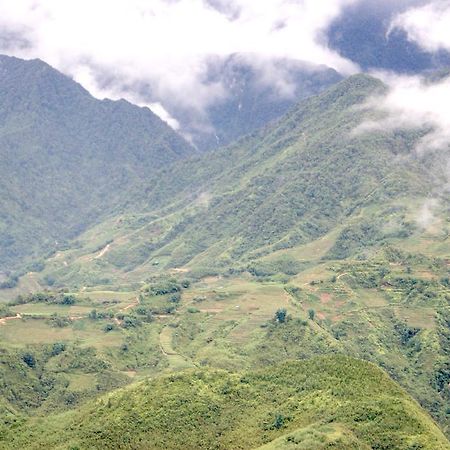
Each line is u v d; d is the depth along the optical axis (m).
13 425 195.88
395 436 170.50
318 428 173.25
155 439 181.38
